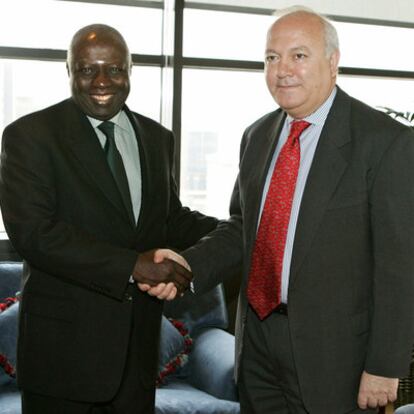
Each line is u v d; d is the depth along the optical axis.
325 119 1.97
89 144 2.04
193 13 4.05
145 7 3.96
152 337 2.20
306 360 1.92
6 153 2.04
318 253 1.89
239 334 2.14
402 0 4.45
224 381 2.92
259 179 2.07
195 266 2.22
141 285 2.06
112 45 2.04
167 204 2.22
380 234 1.85
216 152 4.21
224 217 4.29
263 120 2.20
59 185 2.03
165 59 3.99
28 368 2.03
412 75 4.49
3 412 2.62
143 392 2.17
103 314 2.03
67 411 2.07
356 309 1.92
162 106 4.04
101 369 2.02
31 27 3.72
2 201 2.05
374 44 4.45
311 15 1.93
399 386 3.39
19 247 2.01
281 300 1.99
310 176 1.92
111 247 2.01
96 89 2.03
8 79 3.74
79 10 3.82
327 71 1.94
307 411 1.93
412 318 1.87
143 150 2.16
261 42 4.16
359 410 1.98
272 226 1.99
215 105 4.16
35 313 2.03
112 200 2.03
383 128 1.88
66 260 1.97
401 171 1.83
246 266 2.09
